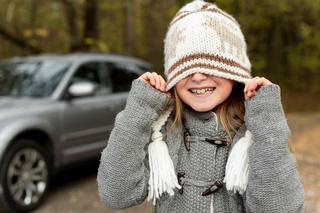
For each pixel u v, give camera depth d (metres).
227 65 1.67
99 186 1.71
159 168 1.70
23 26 10.20
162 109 1.74
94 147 5.23
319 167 5.99
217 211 1.68
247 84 1.64
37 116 4.54
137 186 1.69
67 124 4.88
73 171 5.89
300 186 1.59
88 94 5.14
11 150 4.26
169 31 1.82
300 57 18.62
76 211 4.45
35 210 4.48
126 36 11.66
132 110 1.68
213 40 1.68
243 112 1.78
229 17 1.81
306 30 13.05
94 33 9.15
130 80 6.10
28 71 5.36
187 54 1.69
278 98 1.60
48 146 4.70
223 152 1.72
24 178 4.43
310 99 16.92
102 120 5.36
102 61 5.79
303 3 9.31
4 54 10.98
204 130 1.74
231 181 1.62
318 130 8.98
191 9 1.80
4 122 4.27
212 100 1.71
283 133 1.56
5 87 5.20
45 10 11.04
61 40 10.38
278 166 1.52
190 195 1.70
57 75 5.16
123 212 4.37
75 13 9.40
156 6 9.70
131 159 1.66
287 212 1.52
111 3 11.84
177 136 1.77
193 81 1.71
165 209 1.74
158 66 9.50
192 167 1.72
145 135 1.70
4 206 4.27
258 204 1.55
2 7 10.23
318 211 4.25
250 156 1.58
